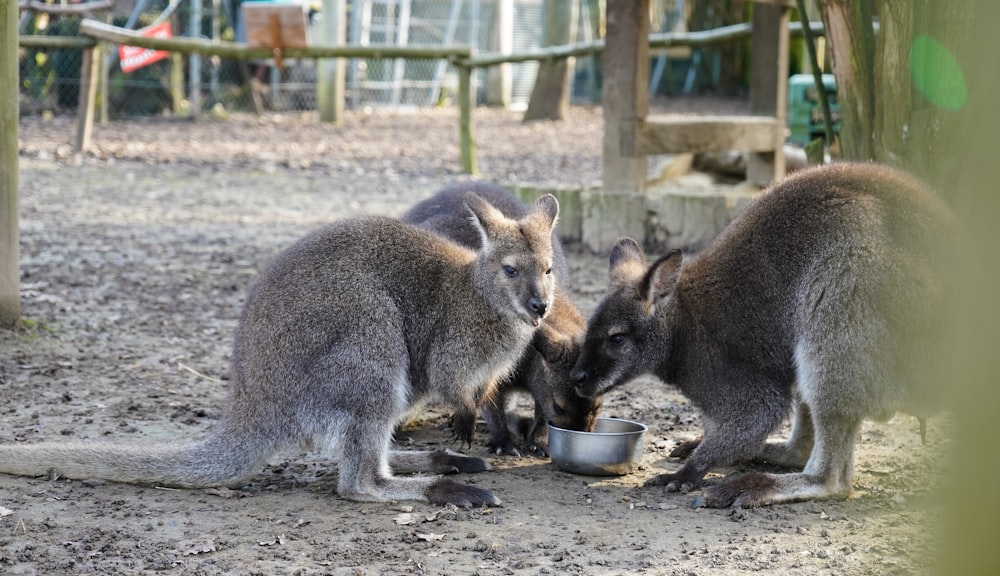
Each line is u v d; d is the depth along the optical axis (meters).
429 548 4.30
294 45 16.58
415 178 15.68
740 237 5.20
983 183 1.79
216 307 8.70
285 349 4.84
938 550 1.97
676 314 5.25
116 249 10.60
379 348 4.88
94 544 4.23
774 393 5.07
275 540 4.33
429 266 5.20
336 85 21.16
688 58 27.84
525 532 4.51
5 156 7.11
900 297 4.65
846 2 6.82
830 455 4.89
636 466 5.45
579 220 10.93
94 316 8.13
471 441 5.43
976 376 1.79
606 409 6.48
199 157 16.83
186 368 7.03
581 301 8.68
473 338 5.21
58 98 20.62
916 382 4.69
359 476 4.85
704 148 10.88
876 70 6.57
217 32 21.39
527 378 5.87
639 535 4.48
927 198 4.90
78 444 5.00
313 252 5.05
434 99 25.23
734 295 5.12
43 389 6.36
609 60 10.49
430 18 25.17
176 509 4.69
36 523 4.42
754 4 11.79
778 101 11.62
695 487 5.12
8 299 7.34
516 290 5.25
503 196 6.91
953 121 5.96
